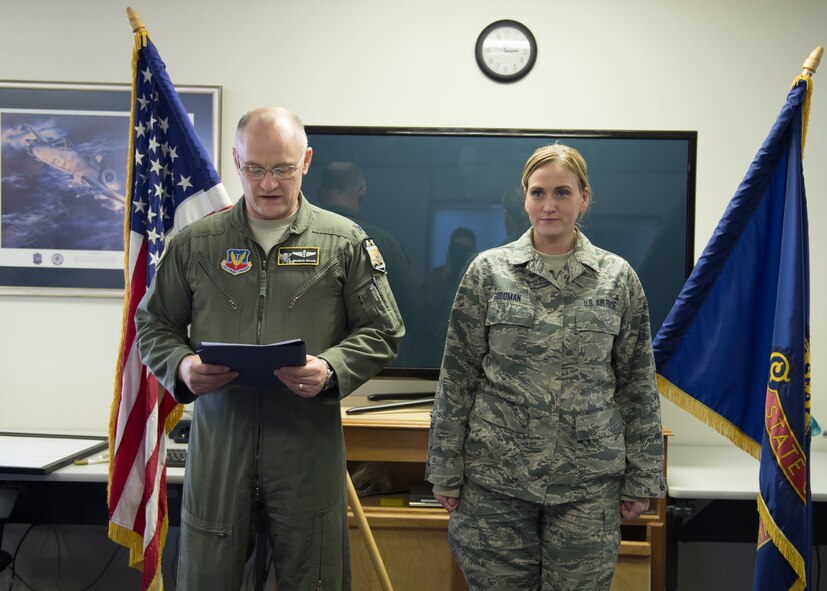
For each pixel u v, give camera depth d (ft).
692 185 8.80
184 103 9.25
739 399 6.98
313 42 9.30
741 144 9.26
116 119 9.27
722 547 9.48
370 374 5.64
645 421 5.90
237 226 5.75
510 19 9.22
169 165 6.97
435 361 8.96
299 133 5.65
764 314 6.91
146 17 9.29
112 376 9.40
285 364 4.92
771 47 9.21
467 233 8.92
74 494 8.30
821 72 9.21
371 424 7.90
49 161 9.27
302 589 5.60
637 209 8.87
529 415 5.73
